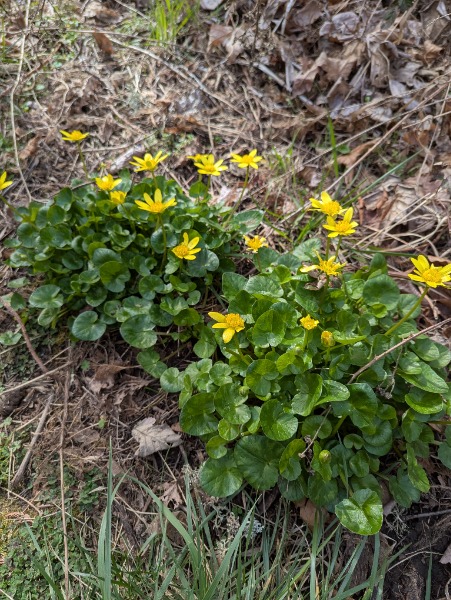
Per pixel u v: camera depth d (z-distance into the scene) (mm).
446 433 407
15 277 534
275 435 383
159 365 462
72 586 372
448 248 544
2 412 455
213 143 635
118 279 487
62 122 629
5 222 563
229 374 425
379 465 422
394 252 538
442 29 658
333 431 398
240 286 467
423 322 501
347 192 601
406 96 641
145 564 384
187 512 373
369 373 402
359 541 391
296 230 569
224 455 404
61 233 500
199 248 447
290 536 398
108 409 458
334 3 689
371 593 360
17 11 712
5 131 616
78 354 488
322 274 431
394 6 679
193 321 467
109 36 705
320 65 658
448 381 460
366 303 444
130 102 656
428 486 383
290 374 412
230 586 358
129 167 609
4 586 371
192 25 714
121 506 412
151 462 434
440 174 593
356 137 618
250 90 676
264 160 627
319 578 381
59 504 410
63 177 597
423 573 391
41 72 663
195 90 671
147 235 517
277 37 688
